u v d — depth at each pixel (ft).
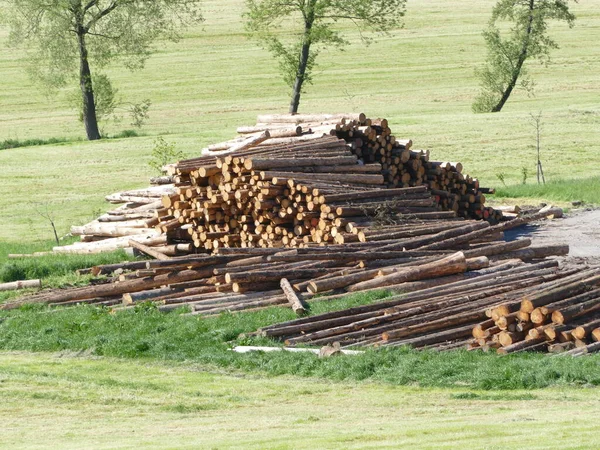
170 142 623.77
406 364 185.68
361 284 252.42
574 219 374.22
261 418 145.59
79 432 134.82
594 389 164.96
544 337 201.98
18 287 278.05
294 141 347.56
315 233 296.71
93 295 260.42
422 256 276.00
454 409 149.69
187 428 136.67
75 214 446.19
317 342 212.02
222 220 312.91
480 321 217.77
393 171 359.25
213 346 214.28
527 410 145.48
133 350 209.77
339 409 153.58
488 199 431.43
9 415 149.79
